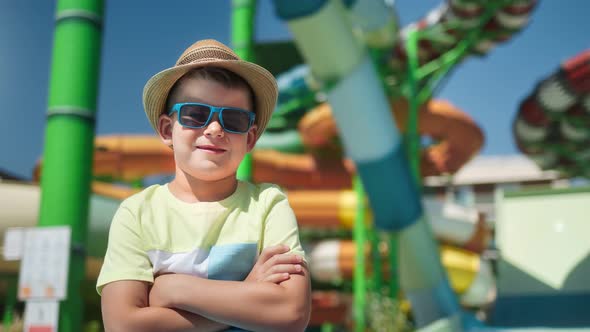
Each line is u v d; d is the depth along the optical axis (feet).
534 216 48.01
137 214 5.27
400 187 33.22
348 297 79.15
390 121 31.86
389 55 60.23
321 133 67.51
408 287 38.17
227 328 4.92
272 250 5.05
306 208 64.59
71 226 21.80
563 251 44.96
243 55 37.17
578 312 39.27
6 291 51.19
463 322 37.37
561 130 63.93
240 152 5.42
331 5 27.99
